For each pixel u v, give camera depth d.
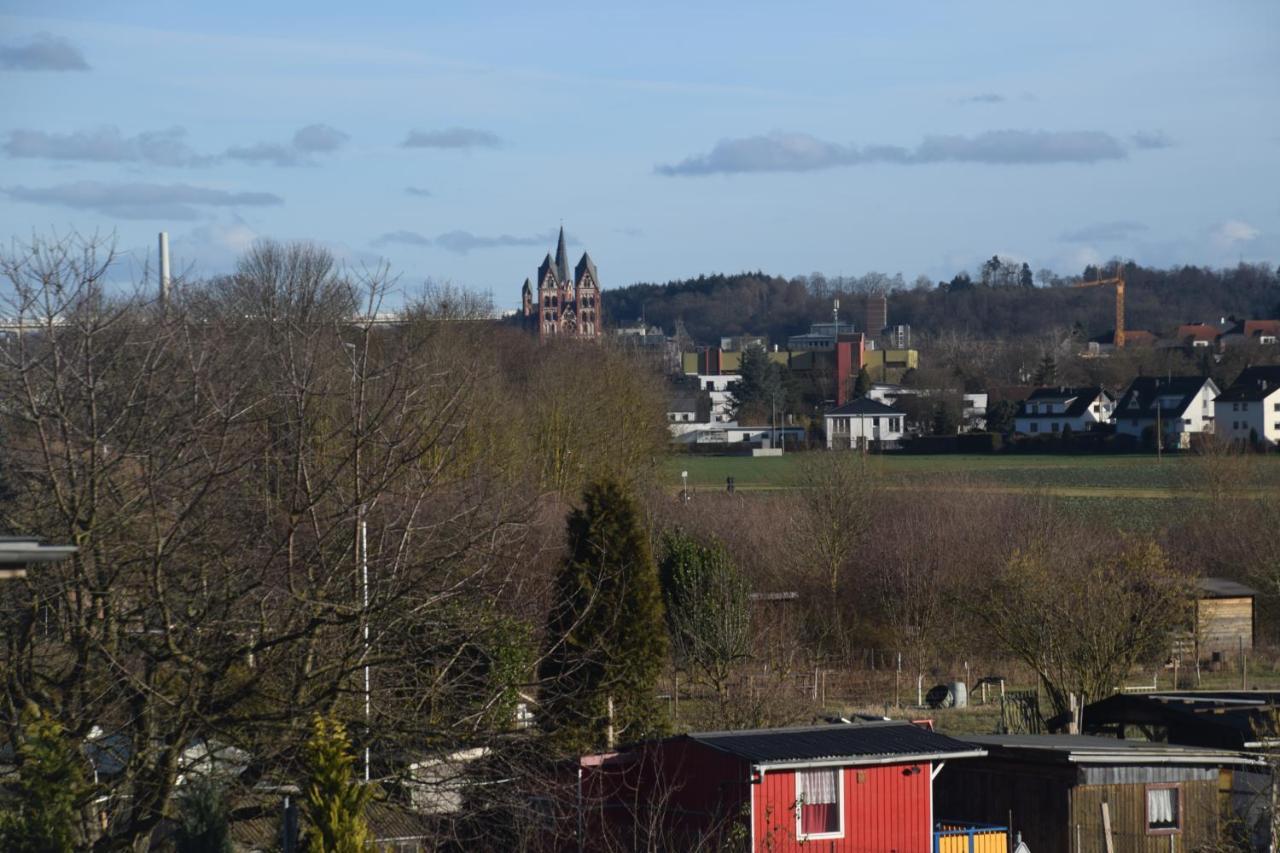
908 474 185.88
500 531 40.28
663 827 47.56
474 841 42.44
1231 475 150.88
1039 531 113.19
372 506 35.91
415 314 91.00
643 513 92.62
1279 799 50.19
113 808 34.44
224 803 33.81
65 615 34.72
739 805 47.78
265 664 35.50
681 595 85.56
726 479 192.62
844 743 50.91
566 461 113.06
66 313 34.88
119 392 35.12
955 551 111.94
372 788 33.66
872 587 113.31
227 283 76.56
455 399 41.72
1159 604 83.06
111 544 33.97
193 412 34.91
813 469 129.38
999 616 87.69
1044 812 54.34
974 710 88.19
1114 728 67.62
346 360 43.94
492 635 40.56
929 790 51.12
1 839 30.36
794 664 92.56
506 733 37.12
